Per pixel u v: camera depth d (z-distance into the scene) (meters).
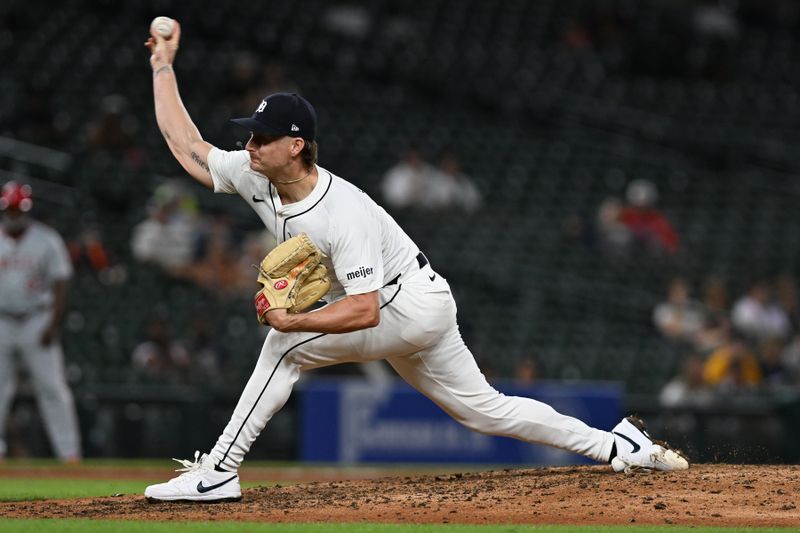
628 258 58.28
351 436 40.19
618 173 66.00
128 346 45.44
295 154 16.78
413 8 75.06
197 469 18.19
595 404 41.16
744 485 18.59
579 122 70.25
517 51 74.38
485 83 70.62
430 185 57.81
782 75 80.31
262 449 39.97
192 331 45.47
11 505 19.11
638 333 53.12
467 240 57.06
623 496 17.98
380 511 17.42
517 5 77.75
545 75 73.38
